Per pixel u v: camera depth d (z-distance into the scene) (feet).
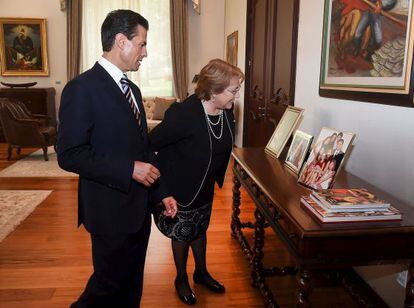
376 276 6.47
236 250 8.78
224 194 13.05
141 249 5.46
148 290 7.14
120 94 4.60
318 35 8.33
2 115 17.79
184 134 5.95
